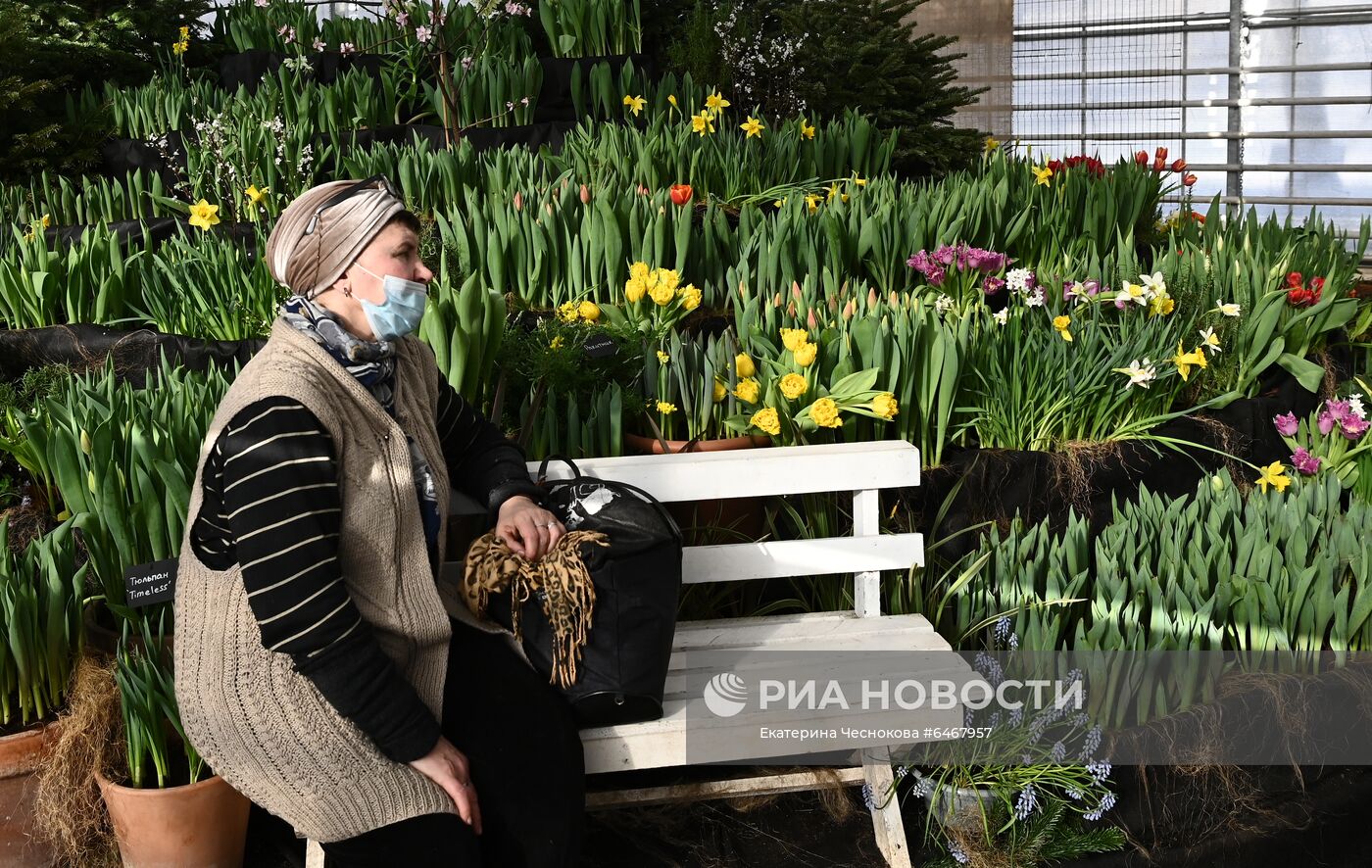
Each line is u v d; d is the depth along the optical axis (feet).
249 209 13.92
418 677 5.76
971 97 20.40
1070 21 34.19
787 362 9.36
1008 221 13.57
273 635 5.05
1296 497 9.18
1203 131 32.42
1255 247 13.62
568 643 6.23
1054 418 10.25
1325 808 7.91
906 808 7.72
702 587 8.66
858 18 19.90
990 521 9.64
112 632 7.40
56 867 6.85
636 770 7.82
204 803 6.57
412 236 5.61
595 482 6.64
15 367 10.54
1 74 16.28
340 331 5.50
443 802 5.53
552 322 9.86
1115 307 11.76
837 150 15.93
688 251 11.65
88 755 6.78
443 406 6.56
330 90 16.90
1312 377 11.34
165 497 7.20
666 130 14.85
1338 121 32.30
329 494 5.20
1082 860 7.41
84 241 11.16
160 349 10.14
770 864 7.36
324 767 5.38
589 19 20.03
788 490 7.80
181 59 19.66
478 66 17.85
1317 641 8.30
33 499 9.34
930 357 9.61
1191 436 10.60
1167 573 8.43
